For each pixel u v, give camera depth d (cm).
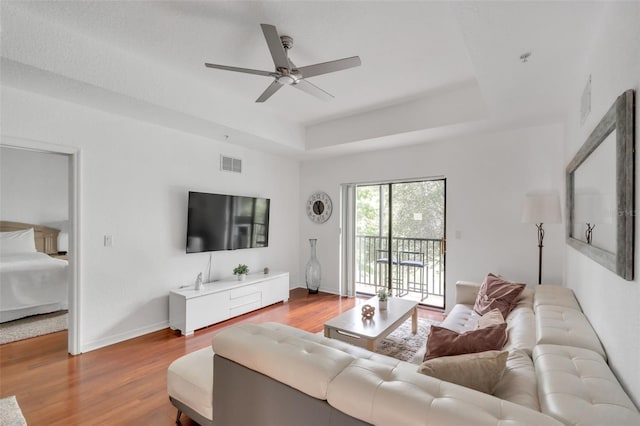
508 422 89
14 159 509
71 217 283
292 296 499
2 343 307
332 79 304
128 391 227
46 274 385
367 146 439
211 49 254
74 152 282
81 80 234
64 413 202
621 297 131
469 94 326
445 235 410
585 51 194
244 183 452
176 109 298
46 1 196
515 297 262
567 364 134
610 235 143
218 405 156
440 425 92
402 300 338
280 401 130
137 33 232
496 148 372
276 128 414
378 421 103
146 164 337
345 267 511
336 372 121
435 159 416
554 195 292
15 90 248
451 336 157
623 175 120
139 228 332
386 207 492
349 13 206
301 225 558
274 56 207
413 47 247
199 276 365
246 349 143
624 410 100
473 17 164
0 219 496
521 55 200
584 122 213
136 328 330
